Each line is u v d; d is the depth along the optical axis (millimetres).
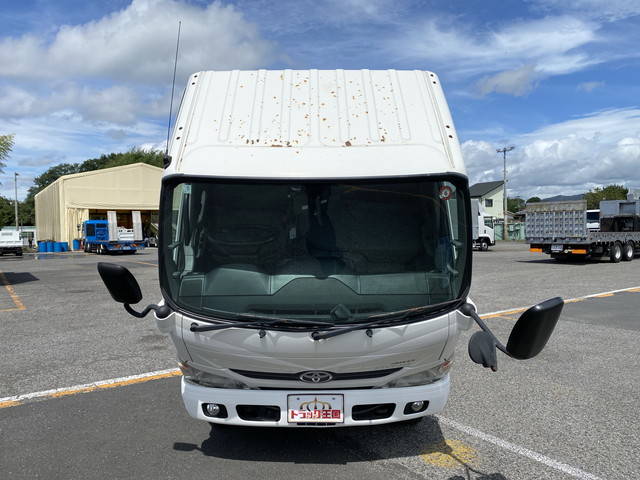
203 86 4109
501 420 4605
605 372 6047
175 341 3490
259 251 3469
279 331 3250
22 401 5152
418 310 3334
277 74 4270
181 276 3447
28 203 102562
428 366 3525
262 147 3613
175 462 3818
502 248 36250
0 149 20859
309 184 3480
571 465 3752
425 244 3479
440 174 3467
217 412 3521
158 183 45281
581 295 12430
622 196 64625
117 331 8555
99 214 43625
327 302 3371
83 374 6074
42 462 3826
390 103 3984
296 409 3443
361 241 3463
